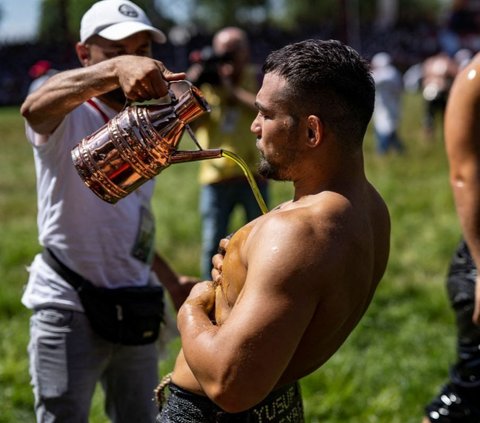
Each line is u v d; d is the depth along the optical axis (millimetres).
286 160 2230
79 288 3111
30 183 13203
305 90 2182
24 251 7988
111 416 3340
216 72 5820
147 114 2453
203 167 5941
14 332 5680
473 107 3340
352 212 2207
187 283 3496
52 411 3115
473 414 3609
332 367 4938
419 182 12562
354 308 2270
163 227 9055
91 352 3131
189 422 2373
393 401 4562
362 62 2238
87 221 3092
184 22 45656
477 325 3416
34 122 2941
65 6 28016
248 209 5887
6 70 32156
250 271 2127
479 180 3350
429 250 7984
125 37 3084
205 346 2148
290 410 2412
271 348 2062
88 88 2771
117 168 2477
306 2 56688
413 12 59719
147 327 3189
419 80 33531
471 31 37562
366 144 17547
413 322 5891
